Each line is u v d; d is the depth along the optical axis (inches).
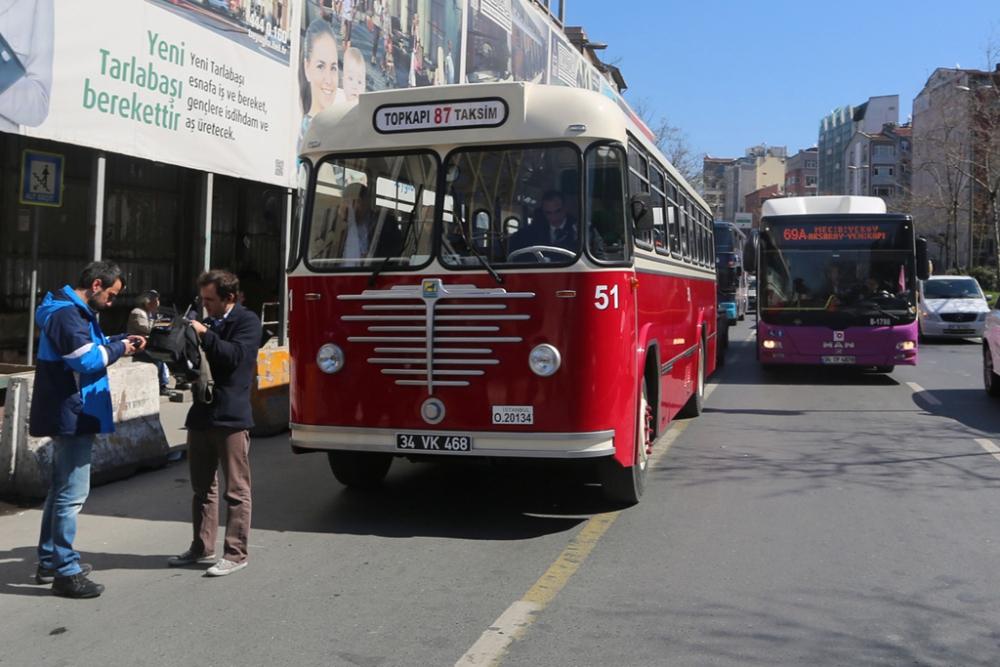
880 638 181.0
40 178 406.3
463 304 252.8
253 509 287.4
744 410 518.9
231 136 513.0
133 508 289.4
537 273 249.1
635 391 268.7
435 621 189.5
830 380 673.6
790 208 689.6
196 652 174.1
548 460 258.2
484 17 905.5
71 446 207.5
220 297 224.8
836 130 5423.2
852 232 643.5
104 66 411.5
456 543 249.0
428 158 262.1
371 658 170.4
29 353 445.1
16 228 519.2
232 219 724.7
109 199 588.7
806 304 644.1
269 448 395.2
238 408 222.1
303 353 267.7
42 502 291.7
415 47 750.5
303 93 587.8
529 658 170.1
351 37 646.5
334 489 316.5
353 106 275.4
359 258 264.4
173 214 655.8
